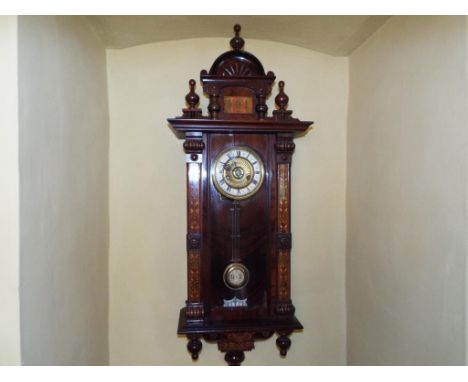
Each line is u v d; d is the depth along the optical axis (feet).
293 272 5.44
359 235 4.98
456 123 3.00
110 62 5.18
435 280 3.28
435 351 3.28
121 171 5.22
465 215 2.90
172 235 5.30
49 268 3.12
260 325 4.79
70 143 3.68
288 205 4.92
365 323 4.78
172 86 5.27
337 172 5.45
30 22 2.80
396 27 4.04
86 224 4.18
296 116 5.42
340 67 5.44
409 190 3.73
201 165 4.79
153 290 5.29
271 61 5.38
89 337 4.27
